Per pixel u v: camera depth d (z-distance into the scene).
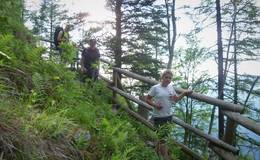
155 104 5.74
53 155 3.24
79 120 4.45
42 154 3.11
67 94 5.13
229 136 4.79
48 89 4.94
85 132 4.02
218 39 17.95
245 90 16.92
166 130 5.49
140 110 8.11
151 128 6.80
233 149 4.64
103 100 8.08
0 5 7.28
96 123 4.72
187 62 14.95
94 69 9.21
